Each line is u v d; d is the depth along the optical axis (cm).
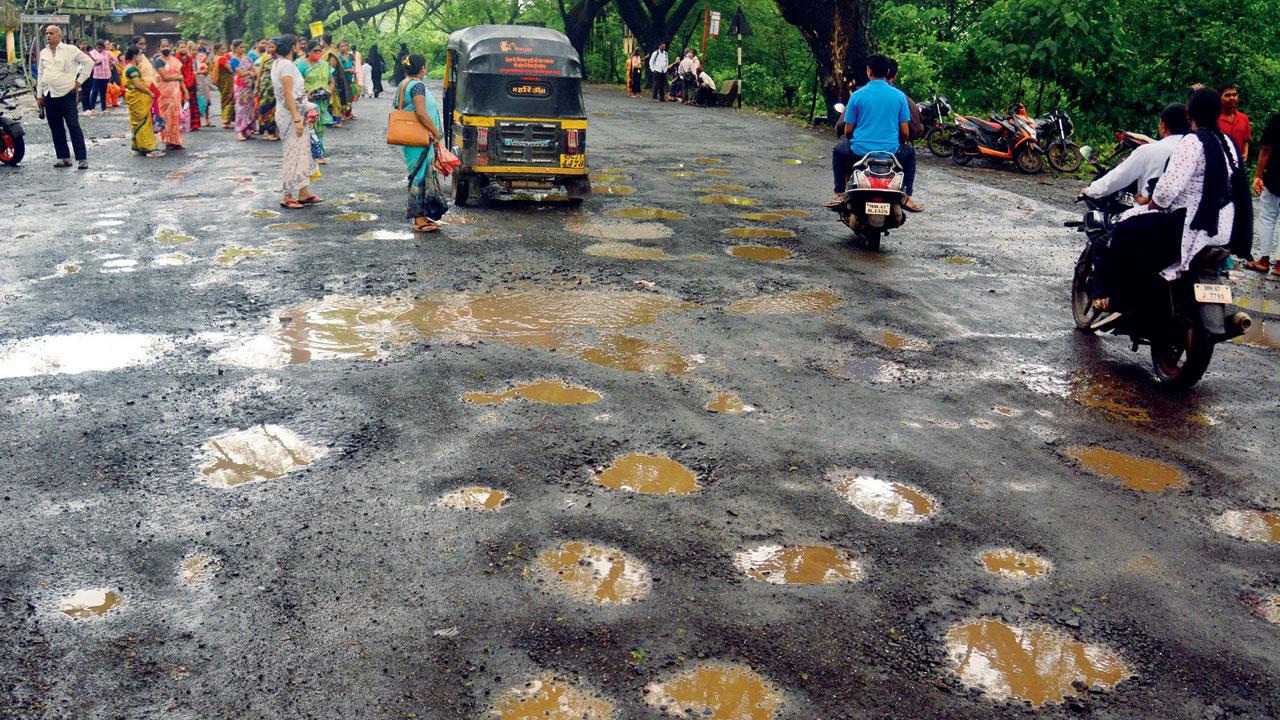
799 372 653
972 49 2116
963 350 715
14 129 1462
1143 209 653
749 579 402
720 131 2272
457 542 423
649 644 356
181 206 1180
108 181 1352
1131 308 673
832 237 1103
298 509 449
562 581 396
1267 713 332
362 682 331
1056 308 843
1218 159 626
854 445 539
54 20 3709
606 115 2630
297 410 563
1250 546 445
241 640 352
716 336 724
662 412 575
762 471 502
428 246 988
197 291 805
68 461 492
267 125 1878
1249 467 531
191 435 527
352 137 1947
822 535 440
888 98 1035
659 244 1034
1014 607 389
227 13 3881
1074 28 1936
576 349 683
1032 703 332
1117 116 2080
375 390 596
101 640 351
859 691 335
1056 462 528
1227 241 634
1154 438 567
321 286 827
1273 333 801
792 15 2348
